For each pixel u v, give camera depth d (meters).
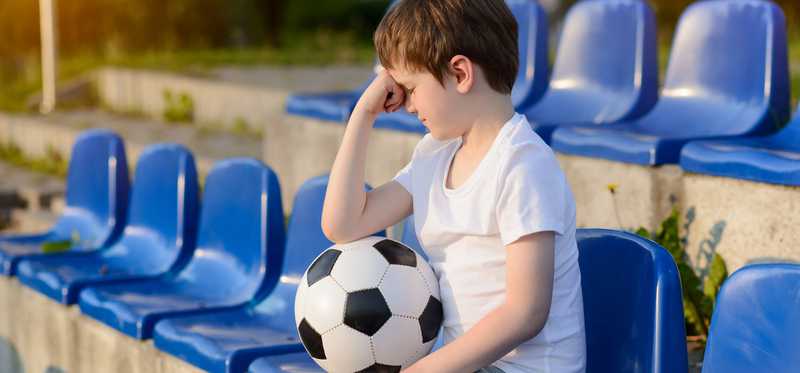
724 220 8.59
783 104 10.01
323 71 24.88
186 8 36.62
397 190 5.97
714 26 10.49
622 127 10.44
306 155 13.84
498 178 5.24
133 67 25.36
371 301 5.73
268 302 8.84
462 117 5.45
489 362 5.18
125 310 9.00
